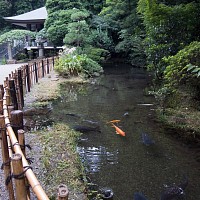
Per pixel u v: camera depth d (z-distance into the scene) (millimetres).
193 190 3297
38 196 1385
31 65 9062
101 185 3414
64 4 15922
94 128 5344
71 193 3076
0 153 3611
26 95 7492
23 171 1644
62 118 5902
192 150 4379
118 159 4113
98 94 8492
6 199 2641
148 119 5859
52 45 17203
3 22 23875
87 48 14016
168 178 3580
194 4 7309
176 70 5441
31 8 25094
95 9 17891
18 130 2209
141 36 13227
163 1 8242
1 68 11672
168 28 7598
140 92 8570
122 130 5262
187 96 6188
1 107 3193
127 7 14898
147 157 4176
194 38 7504
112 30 16969
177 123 5457
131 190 3316
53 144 4316
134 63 15320
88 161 4043
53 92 8055
